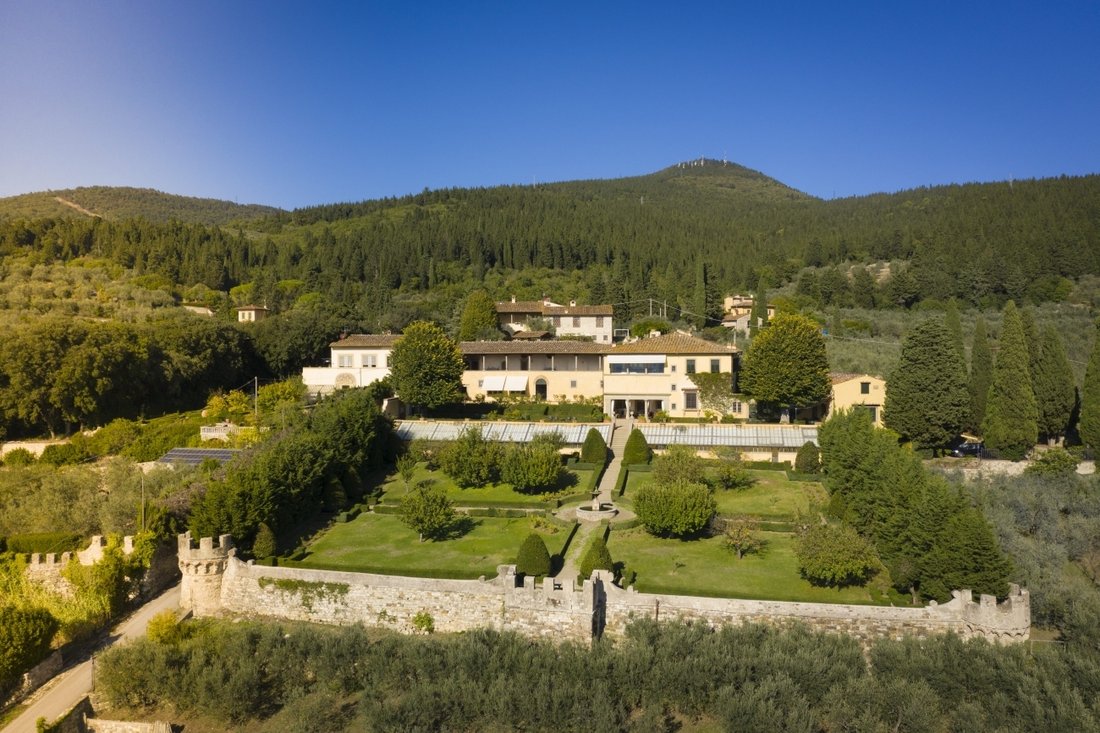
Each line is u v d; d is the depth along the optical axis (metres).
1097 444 69.25
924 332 73.50
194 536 50.31
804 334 85.25
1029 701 33.25
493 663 37.53
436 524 54.84
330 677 38.59
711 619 42.81
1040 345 76.25
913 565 44.53
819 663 36.16
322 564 49.06
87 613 47.22
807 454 73.06
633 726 34.91
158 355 97.56
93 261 164.62
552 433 78.69
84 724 38.41
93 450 80.81
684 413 92.88
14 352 82.88
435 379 90.12
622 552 52.97
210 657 39.78
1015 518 56.41
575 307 141.62
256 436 76.81
